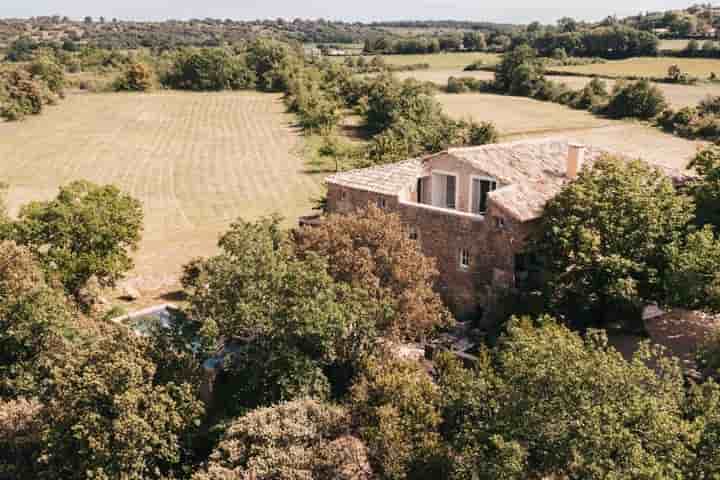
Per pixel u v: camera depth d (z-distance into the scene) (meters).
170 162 84.44
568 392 16.95
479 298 32.94
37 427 22.56
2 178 74.94
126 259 38.50
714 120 78.00
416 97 98.62
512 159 36.09
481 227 32.06
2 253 28.80
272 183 74.38
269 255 25.55
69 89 140.38
